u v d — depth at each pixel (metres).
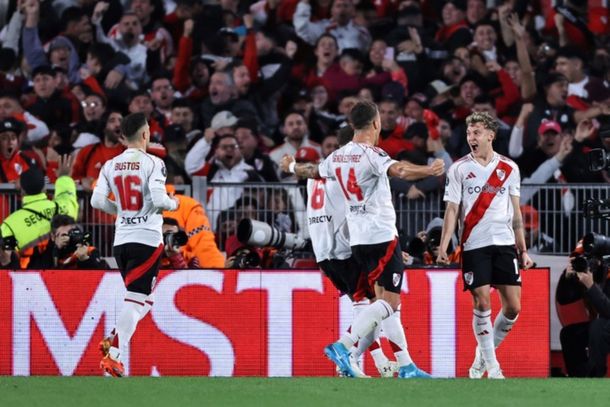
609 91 50.44
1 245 33.81
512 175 29.80
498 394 22.95
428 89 51.34
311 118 50.31
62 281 32.97
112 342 28.03
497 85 50.94
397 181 38.25
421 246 33.25
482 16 53.16
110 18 53.47
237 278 33.03
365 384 24.86
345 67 51.69
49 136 49.09
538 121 49.41
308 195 30.66
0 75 53.09
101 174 28.61
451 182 29.73
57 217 33.91
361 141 27.70
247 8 55.09
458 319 33.09
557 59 50.97
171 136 48.56
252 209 38.25
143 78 52.56
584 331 35.16
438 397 22.44
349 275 29.53
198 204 36.38
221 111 50.75
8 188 37.88
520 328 33.19
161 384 24.78
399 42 52.66
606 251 32.22
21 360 33.00
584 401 21.92
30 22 53.34
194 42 52.69
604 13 54.88
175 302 32.91
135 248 28.11
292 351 33.00
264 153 48.62
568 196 38.16
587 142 48.97
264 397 22.39
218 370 32.97
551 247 38.25
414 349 33.06
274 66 52.19
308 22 53.34
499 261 29.83
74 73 52.81
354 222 27.55
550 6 53.56
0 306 32.94
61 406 21.06
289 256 36.62
